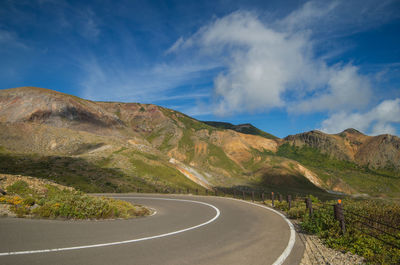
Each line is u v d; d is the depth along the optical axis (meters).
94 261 4.52
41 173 44.78
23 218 8.05
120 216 10.92
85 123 133.38
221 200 23.52
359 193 145.00
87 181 44.41
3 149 78.44
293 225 9.79
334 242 6.75
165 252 5.53
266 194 78.94
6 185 14.24
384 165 199.38
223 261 5.12
